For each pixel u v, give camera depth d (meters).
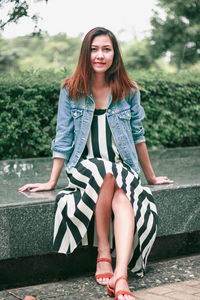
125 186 2.47
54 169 2.85
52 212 2.57
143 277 2.60
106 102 2.78
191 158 4.52
